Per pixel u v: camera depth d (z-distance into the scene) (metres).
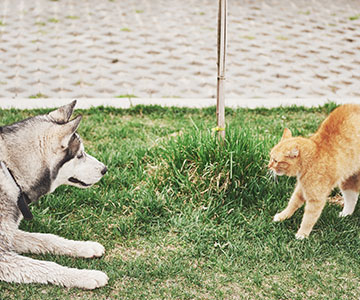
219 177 4.41
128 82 7.39
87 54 8.30
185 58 8.35
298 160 3.91
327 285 3.54
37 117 3.67
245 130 4.90
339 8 11.30
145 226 4.13
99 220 4.22
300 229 4.06
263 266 3.73
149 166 4.91
